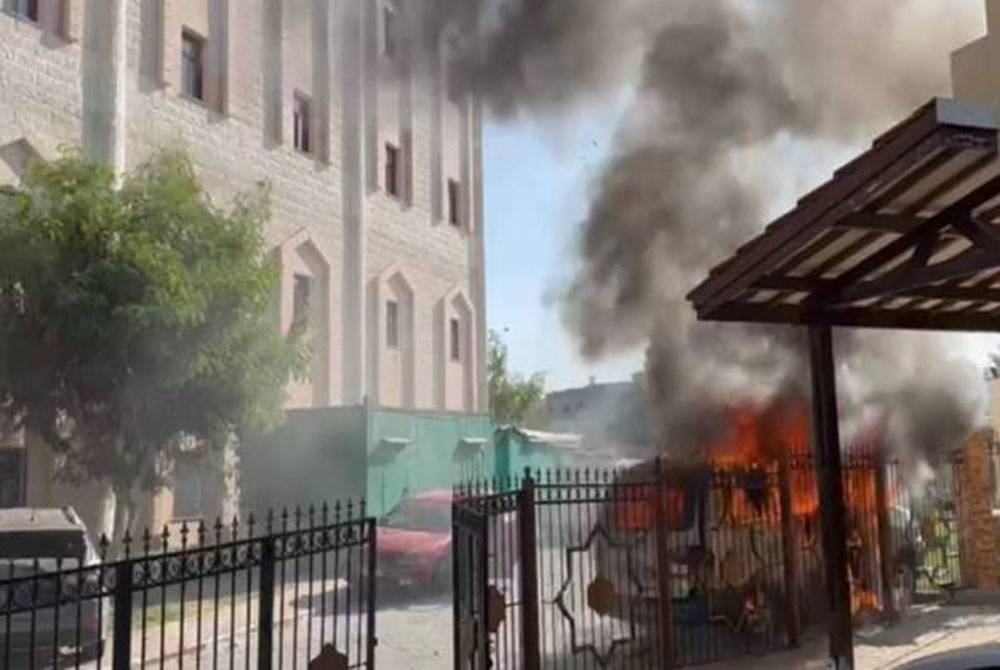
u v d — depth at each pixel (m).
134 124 16.53
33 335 10.98
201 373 11.73
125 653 4.91
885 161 4.66
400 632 10.86
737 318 6.04
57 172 11.72
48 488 13.66
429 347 25.86
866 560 10.02
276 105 20.34
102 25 15.88
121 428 11.42
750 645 8.76
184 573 5.26
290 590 11.47
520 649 6.87
